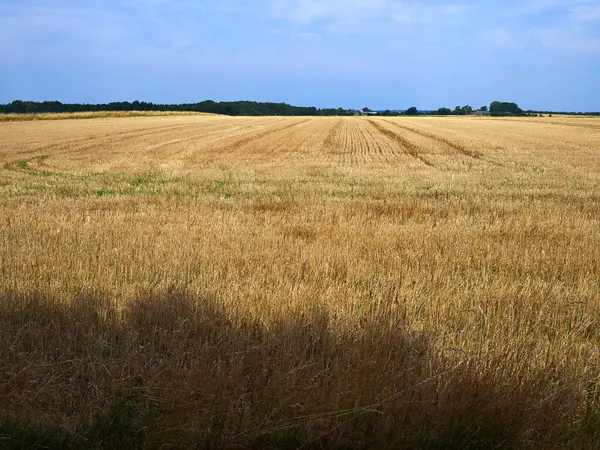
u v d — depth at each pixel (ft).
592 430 12.12
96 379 13.46
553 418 12.06
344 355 14.11
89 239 27.45
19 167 70.85
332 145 112.98
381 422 11.82
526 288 20.26
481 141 122.72
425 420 11.91
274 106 577.02
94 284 19.74
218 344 14.76
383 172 67.67
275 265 22.47
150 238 28.04
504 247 26.99
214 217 34.71
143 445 11.44
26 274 20.94
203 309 16.93
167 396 12.48
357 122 239.50
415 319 17.26
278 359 13.74
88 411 12.35
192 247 25.88
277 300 17.75
